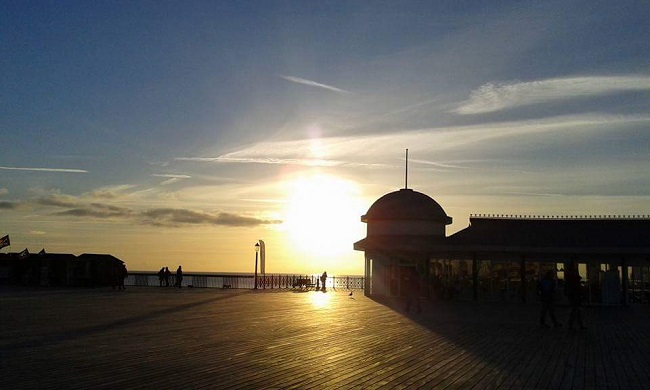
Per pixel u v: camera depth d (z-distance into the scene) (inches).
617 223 1747.0
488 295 1691.7
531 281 1659.7
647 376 534.3
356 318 1064.2
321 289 2260.1
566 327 973.2
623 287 1593.3
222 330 834.2
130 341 712.4
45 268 2192.4
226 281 2498.8
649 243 1621.6
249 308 1245.1
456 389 468.1
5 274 2352.4
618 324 1043.9
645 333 890.1
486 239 1708.9
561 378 521.3
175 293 1812.3
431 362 594.2
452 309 1369.3
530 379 514.9
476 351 677.3
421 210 1941.4
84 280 2229.3
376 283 1827.0
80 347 661.3
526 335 847.1
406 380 500.7
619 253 1579.7
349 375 518.0
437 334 840.9
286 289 2236.7
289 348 670.5
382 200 2000.5
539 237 1691.7
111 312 1104.8
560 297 1627.7
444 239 1817.2
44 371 517.7
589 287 1609.3
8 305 1264.8
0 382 470.3
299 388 461.1
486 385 486.3
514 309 1395.2
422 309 1349.7
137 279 2519.7
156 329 837.8
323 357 612.4
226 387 458.9
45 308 1187.3
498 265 1697.8
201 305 1311.5
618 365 592.4
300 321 981.2
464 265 1740.9
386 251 1819.6
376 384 482.0
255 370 531.8
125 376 497.4
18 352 623.5
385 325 952.9
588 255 1627.7
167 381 478.6
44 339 724.0
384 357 620.7
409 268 1793.8
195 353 624.7
